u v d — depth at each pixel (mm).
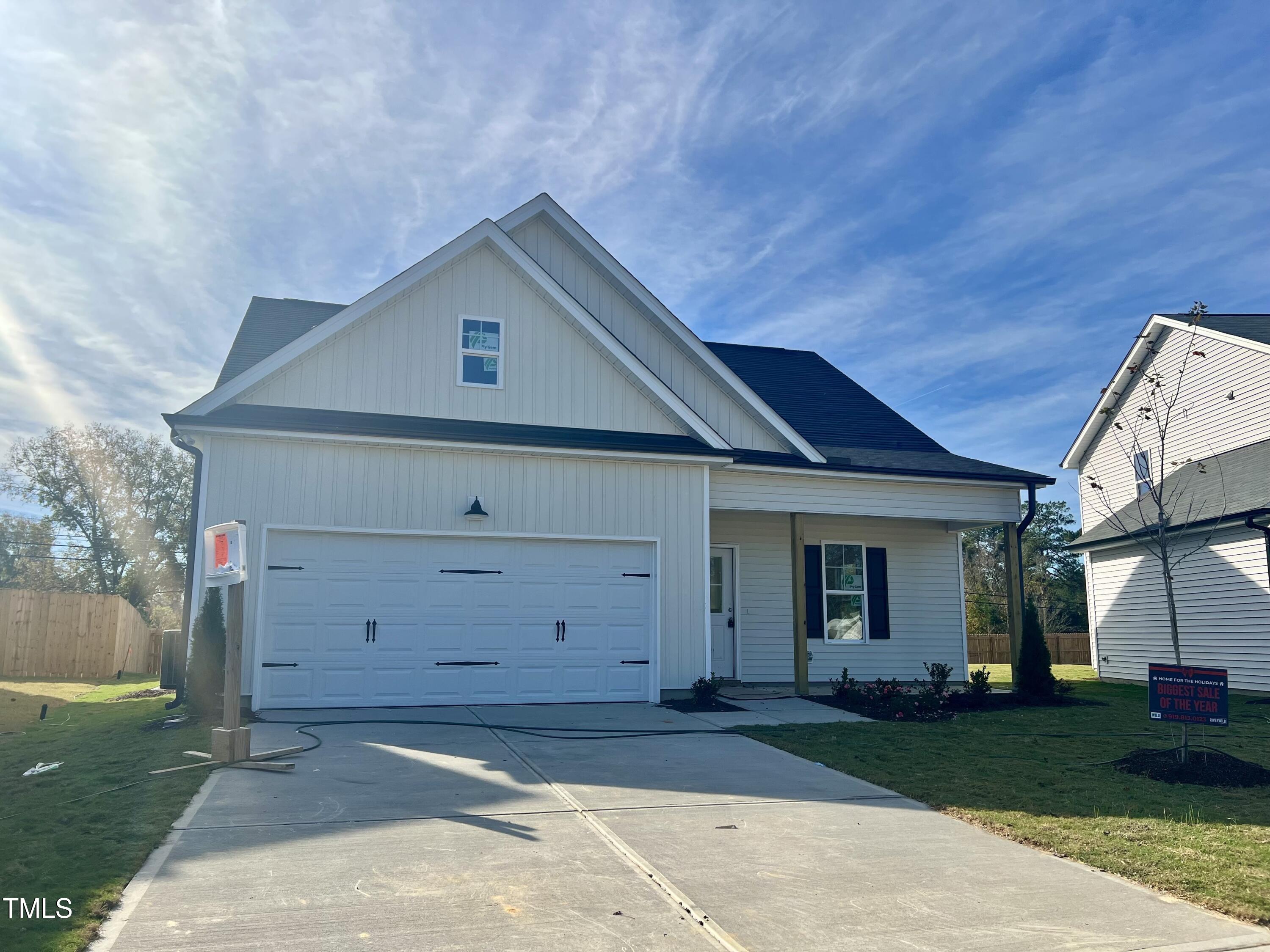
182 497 41156
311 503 11070
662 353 15117
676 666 12414
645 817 6023
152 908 4199
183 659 11102
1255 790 7102
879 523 16750
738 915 4270
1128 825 5996
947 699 12500
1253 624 15742
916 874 4961
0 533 38500
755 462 13414
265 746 8336
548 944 3871
